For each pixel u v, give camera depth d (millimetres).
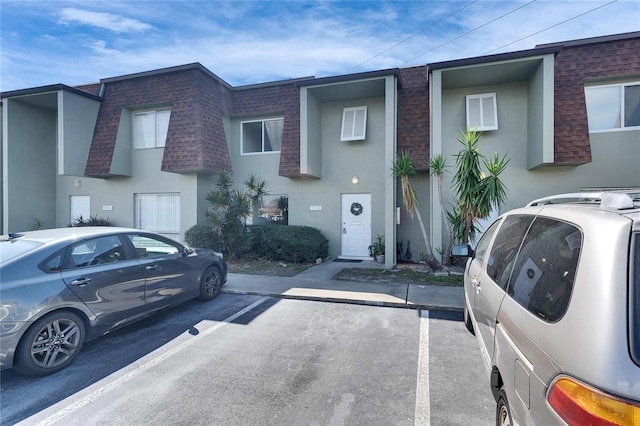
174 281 5180
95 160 11383
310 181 11164
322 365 3615
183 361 3730
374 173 10570
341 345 4133
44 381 3326
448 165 9289
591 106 8781
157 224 11781
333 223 10914
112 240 4457
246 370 3514
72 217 12992
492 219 9305
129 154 11867
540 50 7965
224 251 10016
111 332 4574
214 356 3852
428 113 9898
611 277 1386
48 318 3512
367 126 10680
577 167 8766
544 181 9008
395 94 9266
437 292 6352
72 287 3725
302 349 4023
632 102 8555
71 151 11109
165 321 5020
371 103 10695
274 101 11523
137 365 3646
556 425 1393
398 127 10086
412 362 3670
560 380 1412
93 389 3172
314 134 10484
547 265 1934
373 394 3049
